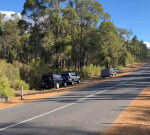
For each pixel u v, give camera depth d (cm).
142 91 1973
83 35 5134
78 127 819
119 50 7025
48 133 750
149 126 818
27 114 1106
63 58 5019
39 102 1553
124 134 722
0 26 7012
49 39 4259
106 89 2245
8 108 1345
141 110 1120
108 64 6369
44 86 2853
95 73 5350
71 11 4475
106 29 5144
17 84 2727
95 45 5072
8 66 2819
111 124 854
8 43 7312
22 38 6519
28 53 6750
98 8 5072
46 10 4381
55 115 1055
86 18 4872
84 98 1639
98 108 1206
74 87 2772
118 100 1481
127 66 9875
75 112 1112
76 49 5172
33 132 768
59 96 1858
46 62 4756
